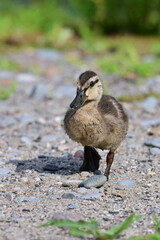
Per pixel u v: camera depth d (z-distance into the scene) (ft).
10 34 89.81
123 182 31.83
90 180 31.22
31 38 89.71
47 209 27.78
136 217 24.97
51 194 30.22
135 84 63.57
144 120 49.06
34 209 27.84
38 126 46.91
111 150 33.04
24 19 95.25
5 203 28.81
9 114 51.42
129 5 89.61
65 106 54.65
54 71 70.59
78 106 31.01
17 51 83.46
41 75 69.51
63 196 29.66
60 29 90.43
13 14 98.58
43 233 24.49
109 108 33.12
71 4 96.89
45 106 54.80
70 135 31.76
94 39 88.69
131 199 29.55
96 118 30.94
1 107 54.24
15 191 30.78
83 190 30.58
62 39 88.53
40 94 58.65
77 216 26.14
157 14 90.27
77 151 38.55
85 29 89.25
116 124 32.19
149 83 63.98
